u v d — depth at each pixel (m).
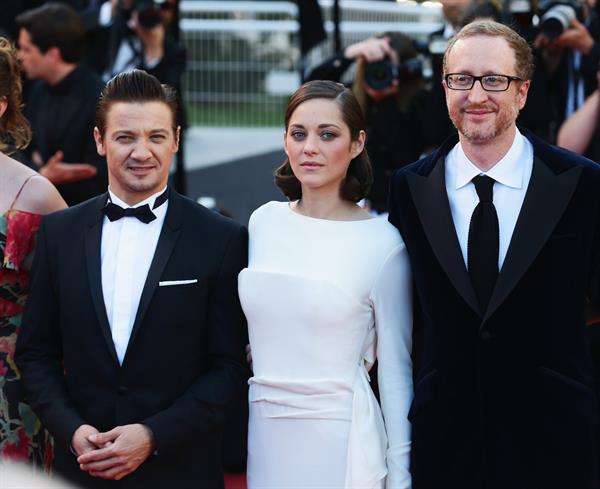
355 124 5.06
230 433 6.87
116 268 4.98
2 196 5.41
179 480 4.99
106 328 4.91
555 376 4.62
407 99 8.22
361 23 13.30
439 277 4.72
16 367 5.41
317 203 5.12
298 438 4.92
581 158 4.76
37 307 5.09
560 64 7.88
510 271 4.59
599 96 7.25
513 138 4.75
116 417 4.90
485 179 4.72
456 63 4.65
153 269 4.95
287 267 5.00
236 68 13.46
